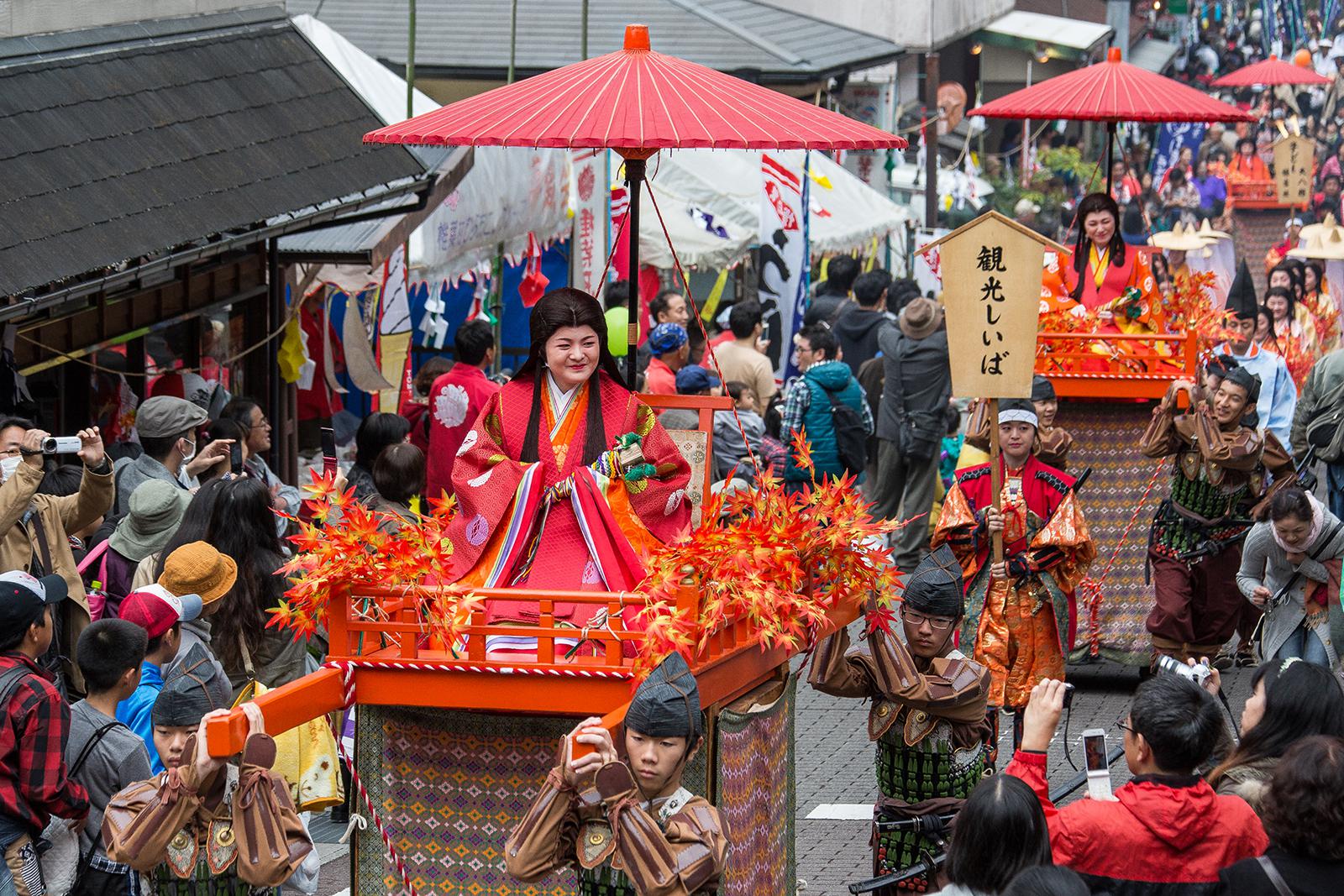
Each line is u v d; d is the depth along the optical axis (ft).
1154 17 178.09
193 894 22.21
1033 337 34.53
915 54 138.72
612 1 95.45
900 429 57.82
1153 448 42.73
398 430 39.47
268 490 32.37
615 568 24.66
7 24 41.39
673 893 19.63
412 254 56.18
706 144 25.09
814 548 26.35
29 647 25.30
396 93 59.62
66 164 37.93
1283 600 38.93
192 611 28.12
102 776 25.20
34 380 41.16
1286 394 58.70
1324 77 140.46
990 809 20.03
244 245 49.80
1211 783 24.38
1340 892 19.94
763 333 71.20
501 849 24.67
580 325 25.23
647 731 20.18
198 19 49.88
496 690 23.17
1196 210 137.28
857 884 26.76
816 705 46.73
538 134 25.39
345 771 34.24
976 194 127.95
